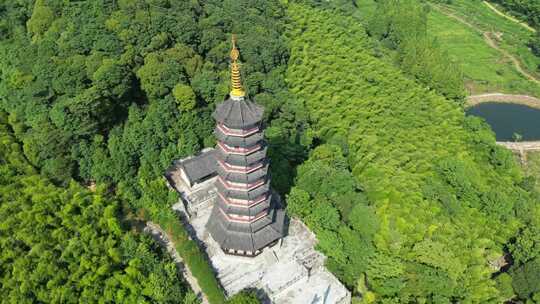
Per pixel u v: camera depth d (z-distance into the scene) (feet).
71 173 309.83
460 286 266.57
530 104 506.48
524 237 298.97
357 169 334.24
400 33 549.95
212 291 244.42
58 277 239.50
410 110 411.54
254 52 414.41
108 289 239.09
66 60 332.80
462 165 337.72
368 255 265.54
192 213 294.25
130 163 308.40
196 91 349.61
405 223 287.89
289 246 276.82
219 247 272.72
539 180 402.72
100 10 378.53
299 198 283.79
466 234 299.58
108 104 319.47
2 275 246.06
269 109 353.92
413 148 362.94
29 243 254.68
